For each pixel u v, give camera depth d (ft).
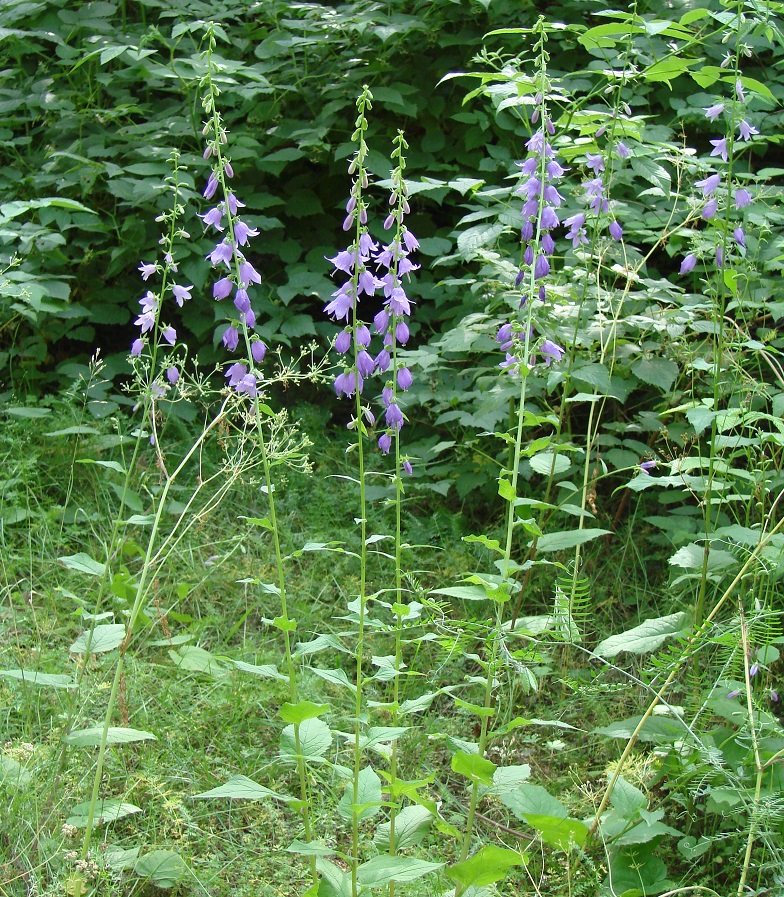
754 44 15.92
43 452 15.29
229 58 18.95
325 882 7.44
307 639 12.47
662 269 16.90
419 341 17.87
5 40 18.71
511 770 7.95
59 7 19.29
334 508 14.96
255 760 10.09
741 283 13.20
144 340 9.84
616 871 8.70
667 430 13.57
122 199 18.08
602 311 13.41
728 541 11.52
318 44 17.89
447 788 10.25
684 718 9.78
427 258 17.89
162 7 18.71
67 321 17.54
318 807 9.69
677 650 9.07
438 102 17.62
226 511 14.85
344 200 19.04
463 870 7.06
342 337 7.19
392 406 7.55
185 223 17.28
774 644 11.37
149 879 8.27
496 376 13.84
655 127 14.76
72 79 19.07
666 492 13.74
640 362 13.17
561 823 7.95
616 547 14.23
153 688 11.03
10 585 12.26
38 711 10.26
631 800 8.64
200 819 9.37
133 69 17.79
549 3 18.30
